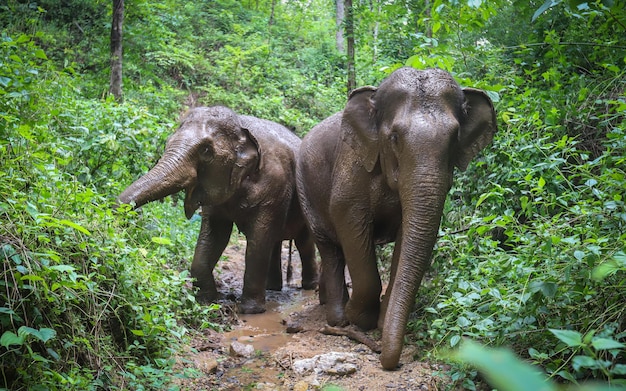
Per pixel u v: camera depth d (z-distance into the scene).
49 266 3.38
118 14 9.30
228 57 15.76
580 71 7.07
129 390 3.68
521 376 0.52
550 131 5.76
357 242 5.20
